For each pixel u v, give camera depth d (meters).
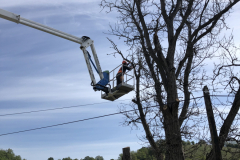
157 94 10.20
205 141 9.34
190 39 10.05
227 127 8.51
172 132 8.90
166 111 9.15
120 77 12.06
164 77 9.80
